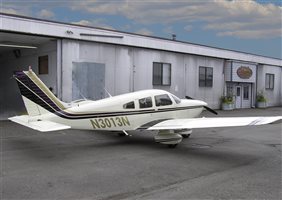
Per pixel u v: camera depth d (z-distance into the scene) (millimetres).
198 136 11312
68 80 15000
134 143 9703
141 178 6031
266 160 7590
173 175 6250
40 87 8484
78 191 5277
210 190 5359
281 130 12914
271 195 5125
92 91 15797
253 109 24953
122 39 16750
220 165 7078
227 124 8344
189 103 10539
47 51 15727
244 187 5527
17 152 8273
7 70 19938
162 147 9125
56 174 6250
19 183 5672
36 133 11266
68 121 8500
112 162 7277
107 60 16359
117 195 5098
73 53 15102
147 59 18297
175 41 19734
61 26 14461
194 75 21547
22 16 13320
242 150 8789
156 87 18938
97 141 10000
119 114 9055
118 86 16875
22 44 16125
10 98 19500
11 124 13172
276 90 30688
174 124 9047
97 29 15680
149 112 9531
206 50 22062
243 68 25500
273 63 29531
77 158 7664
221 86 24016
